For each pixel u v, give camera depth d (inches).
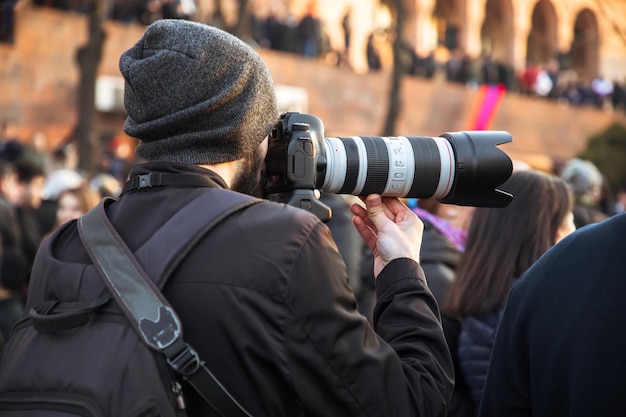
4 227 295.6
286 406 106.7
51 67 1136.8
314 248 108.4
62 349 107.5
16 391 108.3
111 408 102.3
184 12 1144.8
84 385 103.7
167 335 103.5
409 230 127.8
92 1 915.4
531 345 113.0
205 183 114.0
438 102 1526.8
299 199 118.1
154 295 105.4
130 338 104.8
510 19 2071.9
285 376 104.7
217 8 1115.3
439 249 203.2
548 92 1721.2
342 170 122.5
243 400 105.2
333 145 123.6
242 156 116.2
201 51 111.7
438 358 116.4
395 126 1136.8
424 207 227.6
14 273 285.0
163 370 103.8
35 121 1125.7
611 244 109.5
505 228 183.5
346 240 221.3
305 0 1620.3
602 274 108.9
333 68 1385.3
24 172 419.5
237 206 110.0
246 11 1069.1
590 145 1540.4
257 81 114.9
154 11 1176.8
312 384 106.0
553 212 185.2
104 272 108.6
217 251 107.6
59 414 103.8
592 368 106.5
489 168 127.6
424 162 125.7
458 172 126.6
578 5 2102.6
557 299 111.6
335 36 1727.4
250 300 105.2
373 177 124.1
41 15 1130.0
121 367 103.6
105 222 113.0
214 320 105.4
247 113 113.7
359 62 1761.8
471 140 128.5
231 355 105.3
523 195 185.0
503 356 118.0
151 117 113.8
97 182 520.1
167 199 113.2
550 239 185.3
